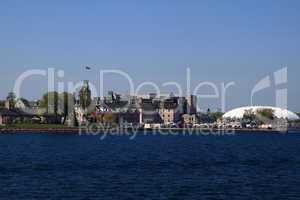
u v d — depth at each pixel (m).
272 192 68.62
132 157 125.75
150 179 79.38
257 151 157.62
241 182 77.25
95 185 72.75
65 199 62.41
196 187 71.88
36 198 62.91
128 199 62.69
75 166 100.38
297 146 194.38
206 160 117.50
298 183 76.62
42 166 99.94
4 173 87.31
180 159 120.00
